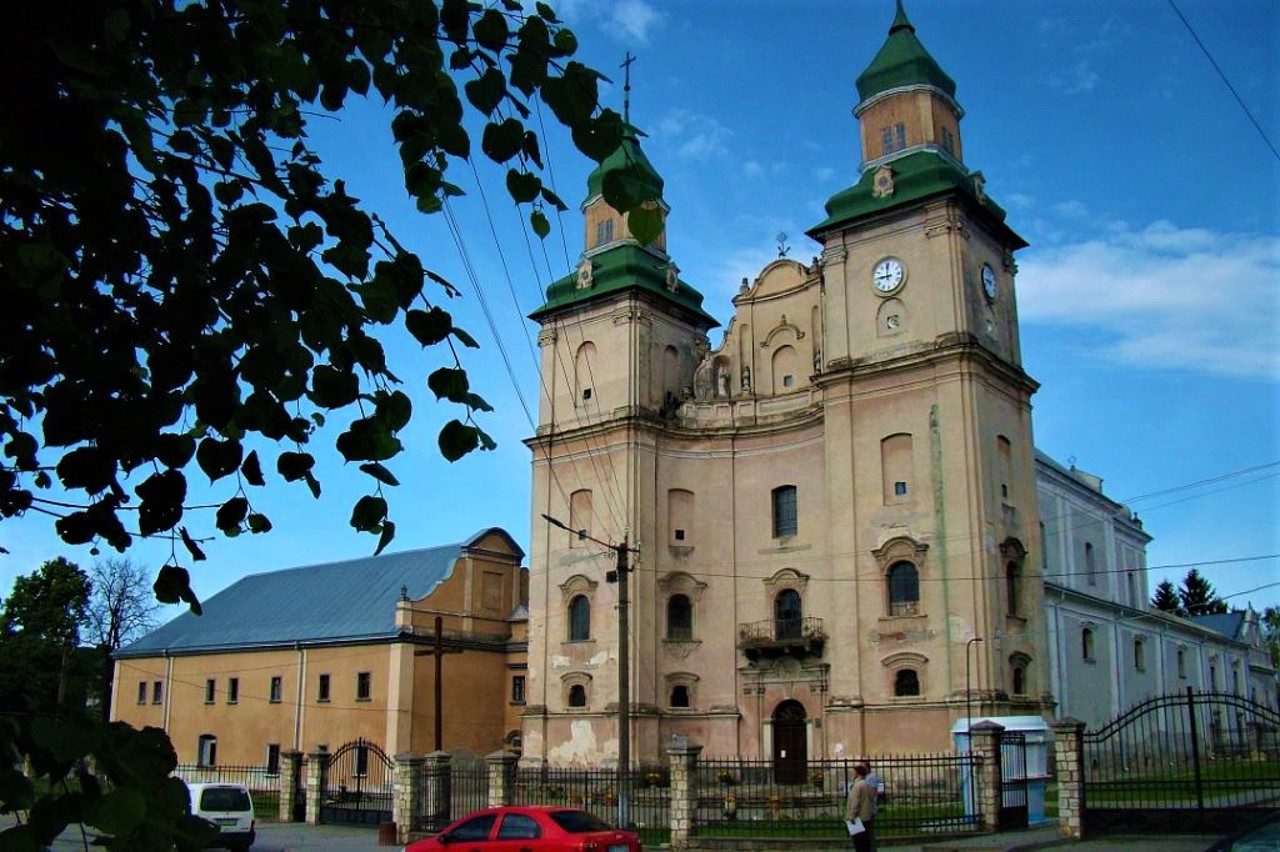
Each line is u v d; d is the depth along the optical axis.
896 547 45.03
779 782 48.47
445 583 60.88
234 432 5.45
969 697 41.59
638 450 53.22
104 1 4.20
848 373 47.69
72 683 71.50
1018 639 43.97
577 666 52.38
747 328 56.38
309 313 4.98
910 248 47.69
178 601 5.12
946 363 45.31
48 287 3.99
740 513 53.69
